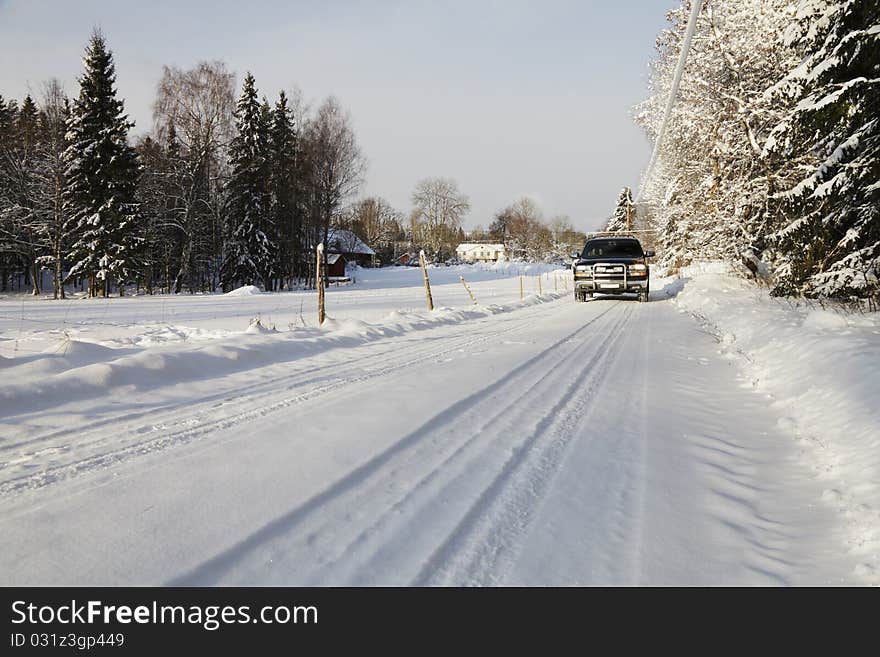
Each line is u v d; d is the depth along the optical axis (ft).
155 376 18.72
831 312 28.14
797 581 7.22
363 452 11.94
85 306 67.36
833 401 14.64
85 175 110.93
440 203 337.11
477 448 12.32
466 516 8.94
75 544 7.81
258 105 131.95
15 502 9.20
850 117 27.30
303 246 146.61
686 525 8.82
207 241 138.62
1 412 14.38
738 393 18.13
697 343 29.40
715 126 57.00
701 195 63.36
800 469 11.25
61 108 116.78
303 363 23.12
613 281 61.36
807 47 30.32
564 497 9.79
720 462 11.75
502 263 298.15
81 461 11.23
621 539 8.32
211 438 12.89
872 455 10.76
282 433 13.26
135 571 7.17
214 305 69.31
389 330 33.83
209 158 119.85
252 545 7.89
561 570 7.43
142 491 9.74
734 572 7.46
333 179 134.92
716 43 56.13
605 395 17.79
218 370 21.11
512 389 18.39
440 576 7.22
